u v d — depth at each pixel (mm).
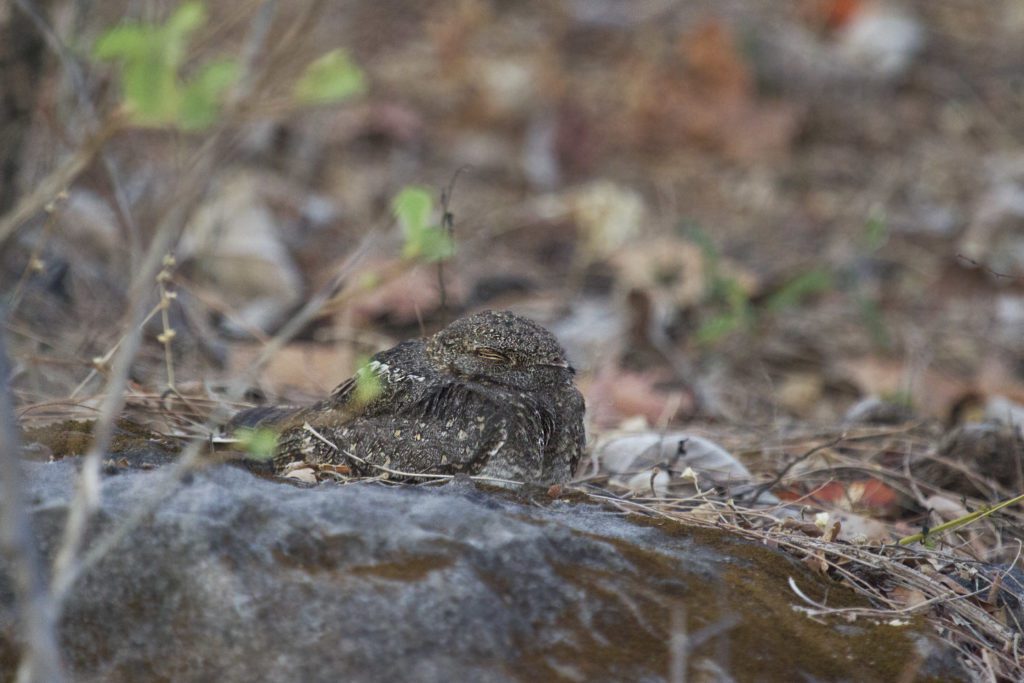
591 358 13242
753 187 19000
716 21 20312
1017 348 14469
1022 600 7465
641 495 8648
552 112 20109
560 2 23078
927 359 13922
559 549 6445
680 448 9523
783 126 20109
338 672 5742
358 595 5918
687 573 6598
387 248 15508
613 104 20578
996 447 10094
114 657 5914
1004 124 20438
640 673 6008
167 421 9094
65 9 13312
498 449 7848
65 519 6070
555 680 5887
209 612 5883
